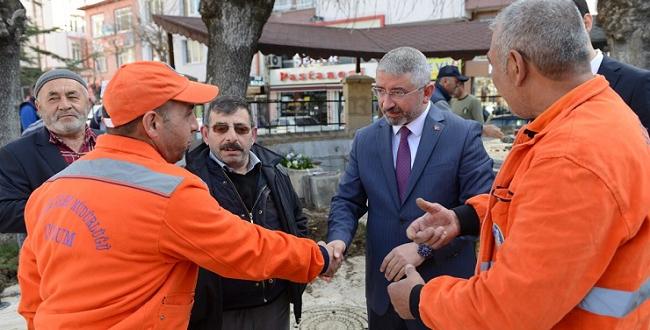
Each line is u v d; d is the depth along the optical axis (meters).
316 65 22.22
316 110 9.51
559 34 1.17
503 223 1.30
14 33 4.68
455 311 1.25
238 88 5.58
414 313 1.42
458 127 2.28
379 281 2.35
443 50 9.93
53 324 1.34
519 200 1.17
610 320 1.14
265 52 8.63
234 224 1.47
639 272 1.14
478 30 10.65
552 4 1.19
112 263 1.33
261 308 2.29
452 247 2.14
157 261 1.37
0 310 3.75
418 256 2.07
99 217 1.34
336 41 9.91
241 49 5.54
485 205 1.86
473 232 1.88
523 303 1.09
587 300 1.15
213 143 2.22
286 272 1.63
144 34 23.48
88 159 1.47
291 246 1.63
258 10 5.57
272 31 9.40
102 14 33.19
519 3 1.25
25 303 1.58
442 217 1.88
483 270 1.42
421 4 18.19
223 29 5.49
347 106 9.34
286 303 2.44
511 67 1.26
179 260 1.44
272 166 2.39
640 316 1.19
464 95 6.24
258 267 1.51
